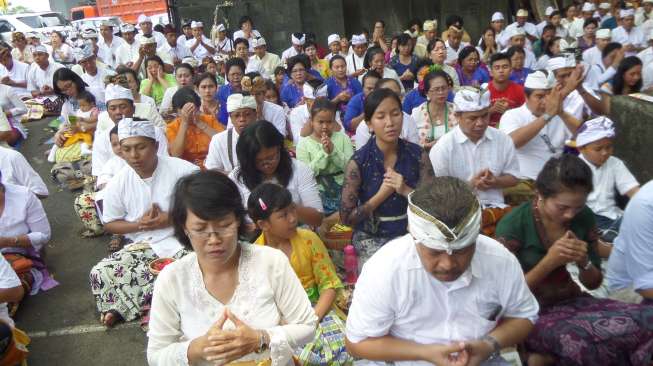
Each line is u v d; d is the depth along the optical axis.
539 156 4.61
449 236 1.87
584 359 2.49
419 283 2.12
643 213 2.74
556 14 12.42
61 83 6.54
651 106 4.70
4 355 3.04
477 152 3.96
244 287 2.23
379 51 7.73
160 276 2.22
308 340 2.30
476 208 1.92
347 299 3.53
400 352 2.20
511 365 2.32
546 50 10.61
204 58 9.85
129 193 4.03
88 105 6.41
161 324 2.22
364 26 15.03
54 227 5.50
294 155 5.68
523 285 2.22
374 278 2.16
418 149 3.68
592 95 5.23
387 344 2.22
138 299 3.87
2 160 4.74
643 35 9.96
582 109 5.39
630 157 4.95
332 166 4.80
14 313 4.00
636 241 2.80
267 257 2.29
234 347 2.07
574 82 4.34
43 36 15.26
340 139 4.85
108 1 23.62
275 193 2.99
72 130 6.43
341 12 14.22
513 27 10.44
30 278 4.20
